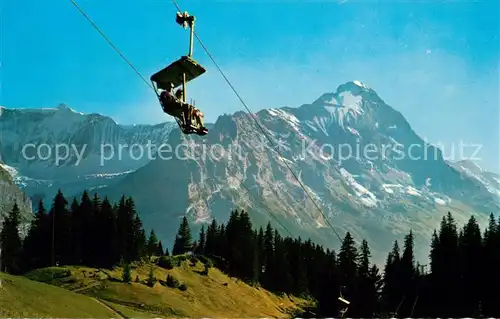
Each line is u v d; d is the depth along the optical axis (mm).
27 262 156000
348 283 164125
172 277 146375
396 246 170250
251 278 182750
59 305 83188
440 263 149875
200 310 132500
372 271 166125
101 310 94875
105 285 130750
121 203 173625
